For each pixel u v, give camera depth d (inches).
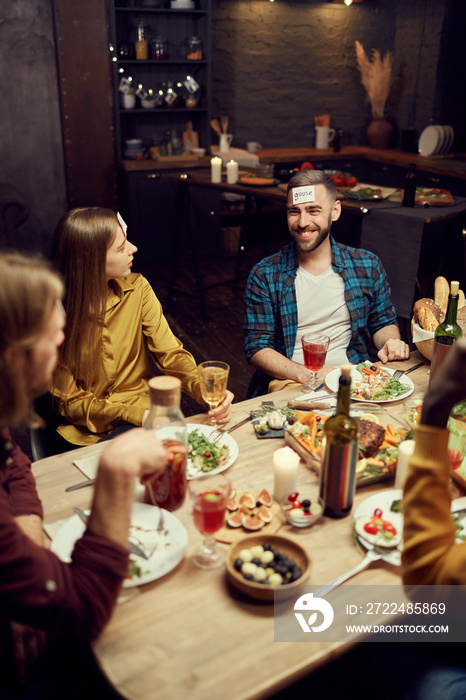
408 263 146.3
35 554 36.5
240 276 199.3
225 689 35.2
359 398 69.8
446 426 37.2
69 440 73.0
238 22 239.8
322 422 61.6
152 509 49.8
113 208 212.7
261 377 93.0
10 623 39.8
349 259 93.0
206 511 43.6
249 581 40.9
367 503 51.0
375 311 96.0
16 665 41.8
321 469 49.6
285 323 93.0
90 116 199.3
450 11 227.8
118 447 39.4
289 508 49.3
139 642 38.3
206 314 179.0
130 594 42.1
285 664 36.9
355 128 274.8
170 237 222.2
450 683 46.6
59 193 205.0
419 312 77.6
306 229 87.7
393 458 56.3
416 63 244.8
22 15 183.0
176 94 227.0
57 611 36.1
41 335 35.7
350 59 263.1
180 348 80.9
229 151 229.8
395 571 44.9
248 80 249.3
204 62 217.6
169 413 50.3
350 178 175.8
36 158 198.4
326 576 44.0
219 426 63.6
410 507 37.9
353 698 53.4
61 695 47.3
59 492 52.9
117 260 71.5
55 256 70.5
